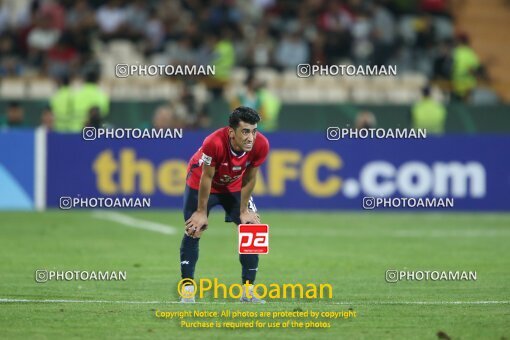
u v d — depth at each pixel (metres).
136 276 31.75
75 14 73.75
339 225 48.41
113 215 52.09
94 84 57.16
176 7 71.81
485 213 54.31
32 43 72.81
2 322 23.67
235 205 26.86
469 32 81.50
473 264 35.22
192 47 65.88
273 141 54.06
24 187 54.00
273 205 54.09
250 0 75.31
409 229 47.00
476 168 54.31
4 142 53.81
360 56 67.81
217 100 58.66
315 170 54.16
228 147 25.34
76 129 57.22
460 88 65.69
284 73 66.56
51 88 66.75
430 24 70.62
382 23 70.81
